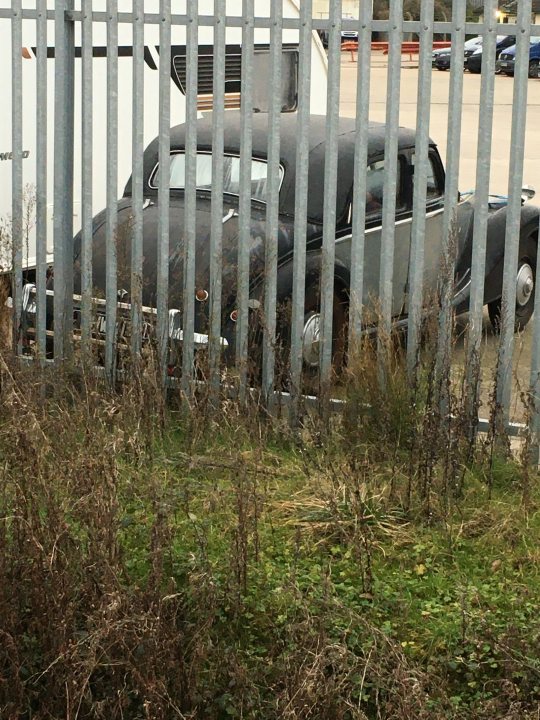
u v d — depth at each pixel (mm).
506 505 5305
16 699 3562
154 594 3773
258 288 6699
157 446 5785
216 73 6164
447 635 4223
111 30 6348
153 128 9586
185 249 6348
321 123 7980
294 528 5039
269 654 4012
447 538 4977
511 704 3531
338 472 5504
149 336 6234
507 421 5859
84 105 6453
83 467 4176
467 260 8344
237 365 6223
